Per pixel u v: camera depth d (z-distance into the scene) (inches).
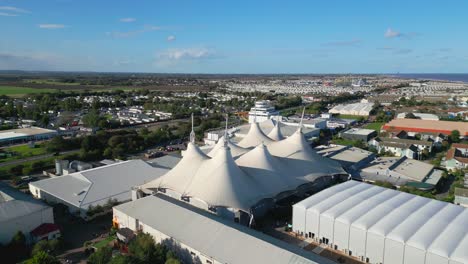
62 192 2015.3
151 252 1320.1
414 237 1337.4
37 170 2751.0
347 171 2513.5
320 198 1726.1
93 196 1971.0
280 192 1887.3
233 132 3821.4
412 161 2861.7
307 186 2121.1
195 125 4845.0
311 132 4035.4
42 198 2059.5
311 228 1601.9
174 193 1932.8
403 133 4089.6
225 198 1685.5
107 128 4635.8
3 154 3127.5
